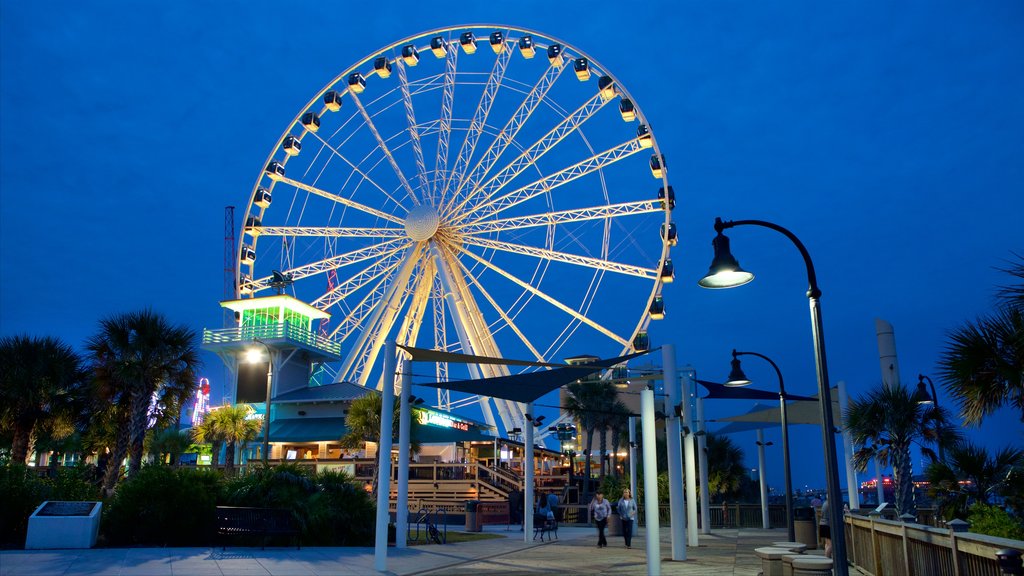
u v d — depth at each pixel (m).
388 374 18.47
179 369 27.47
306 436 47.88
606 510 25.06
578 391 48.00
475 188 46.88
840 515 9.49
